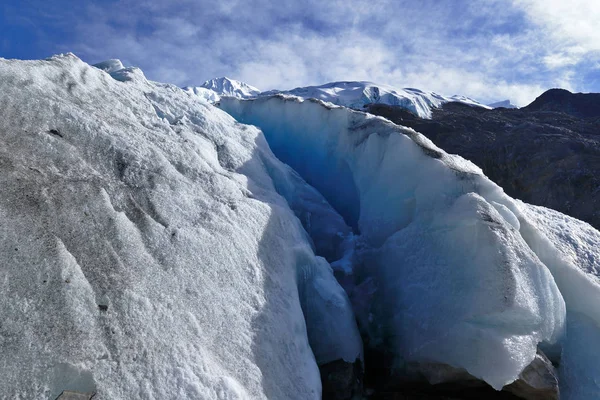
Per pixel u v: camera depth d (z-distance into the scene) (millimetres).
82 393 2367
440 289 4570
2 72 3875
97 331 2641
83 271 2855
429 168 5672
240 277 3783
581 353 4504
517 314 3963
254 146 6586
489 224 4516
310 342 4543
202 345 3045
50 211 3021
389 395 4660
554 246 5145
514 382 4008
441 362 4238
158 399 2566
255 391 3059
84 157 3777
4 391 2197
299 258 4801
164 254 3398
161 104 5926
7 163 3127
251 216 4477
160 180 4082
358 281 5770
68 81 4641
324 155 8117
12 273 2576
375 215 6293
